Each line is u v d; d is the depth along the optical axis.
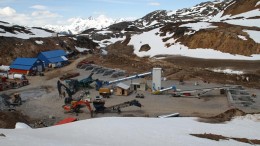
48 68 93.00
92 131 27.61
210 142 25.11
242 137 28.42
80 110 50.28
